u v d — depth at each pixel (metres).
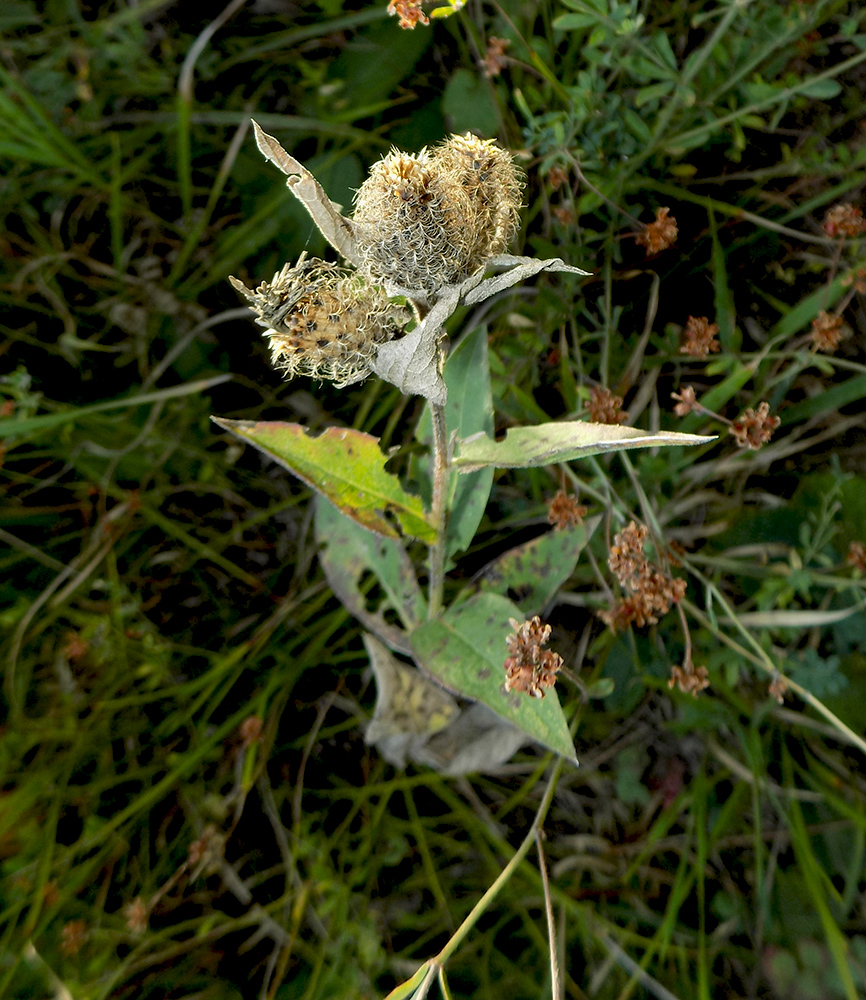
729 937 0.20
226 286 0.26
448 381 0.18
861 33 0.23
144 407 0.25
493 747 0.21
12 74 0.25
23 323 0.25
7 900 0.20
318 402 0.25
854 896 0.20
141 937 0.20
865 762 0.21
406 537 0.20
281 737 0.23
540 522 0.23
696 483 0.24
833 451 0.23
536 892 0.21
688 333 0.21
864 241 0.21
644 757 0.22
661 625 0.22
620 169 0.22
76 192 0.25
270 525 0.25
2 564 0.23
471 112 0.24
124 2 0.26
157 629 0.23
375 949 0.20
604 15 0.19
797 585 0.20
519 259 0.13
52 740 0.21
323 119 0.26
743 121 0.21
